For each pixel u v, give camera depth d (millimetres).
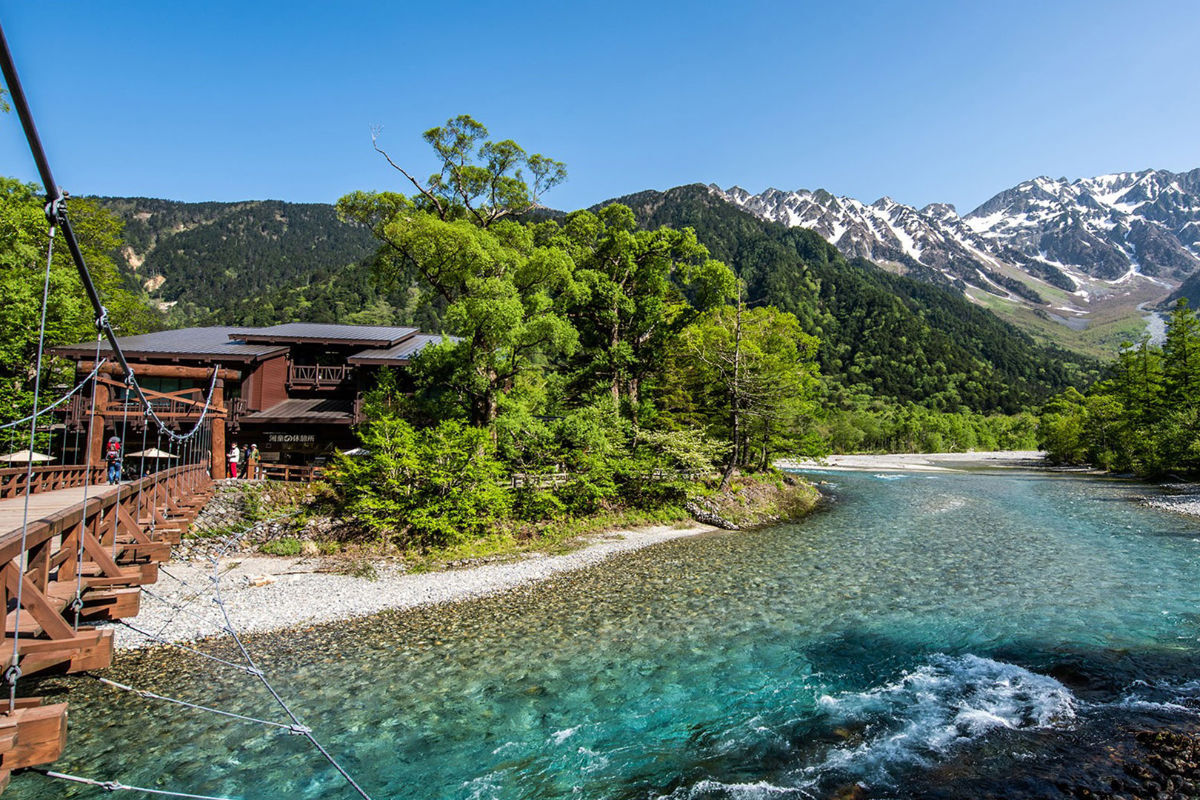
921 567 19594
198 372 26969
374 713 10203
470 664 12211
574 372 35531
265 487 24578
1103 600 15367
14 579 7012
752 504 31016
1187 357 49844
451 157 28984
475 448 23922
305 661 12422
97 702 10570
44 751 5836
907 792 7605
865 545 23312
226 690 11078
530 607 15906
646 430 32062
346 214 26828
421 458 23234
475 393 26672
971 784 7684
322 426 32531
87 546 10141
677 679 11383
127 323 40344
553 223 34375
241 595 16859
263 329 35906
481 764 8672
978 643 12734
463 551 22109
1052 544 22688
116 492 12695
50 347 28234
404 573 19516
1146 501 34062
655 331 36125
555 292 33750
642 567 20156
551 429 28219
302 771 8516
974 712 9656
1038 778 7723
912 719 9539
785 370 36375
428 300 27266
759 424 35969
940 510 32375
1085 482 47188
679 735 9352
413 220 23844
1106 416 62906
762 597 16547
